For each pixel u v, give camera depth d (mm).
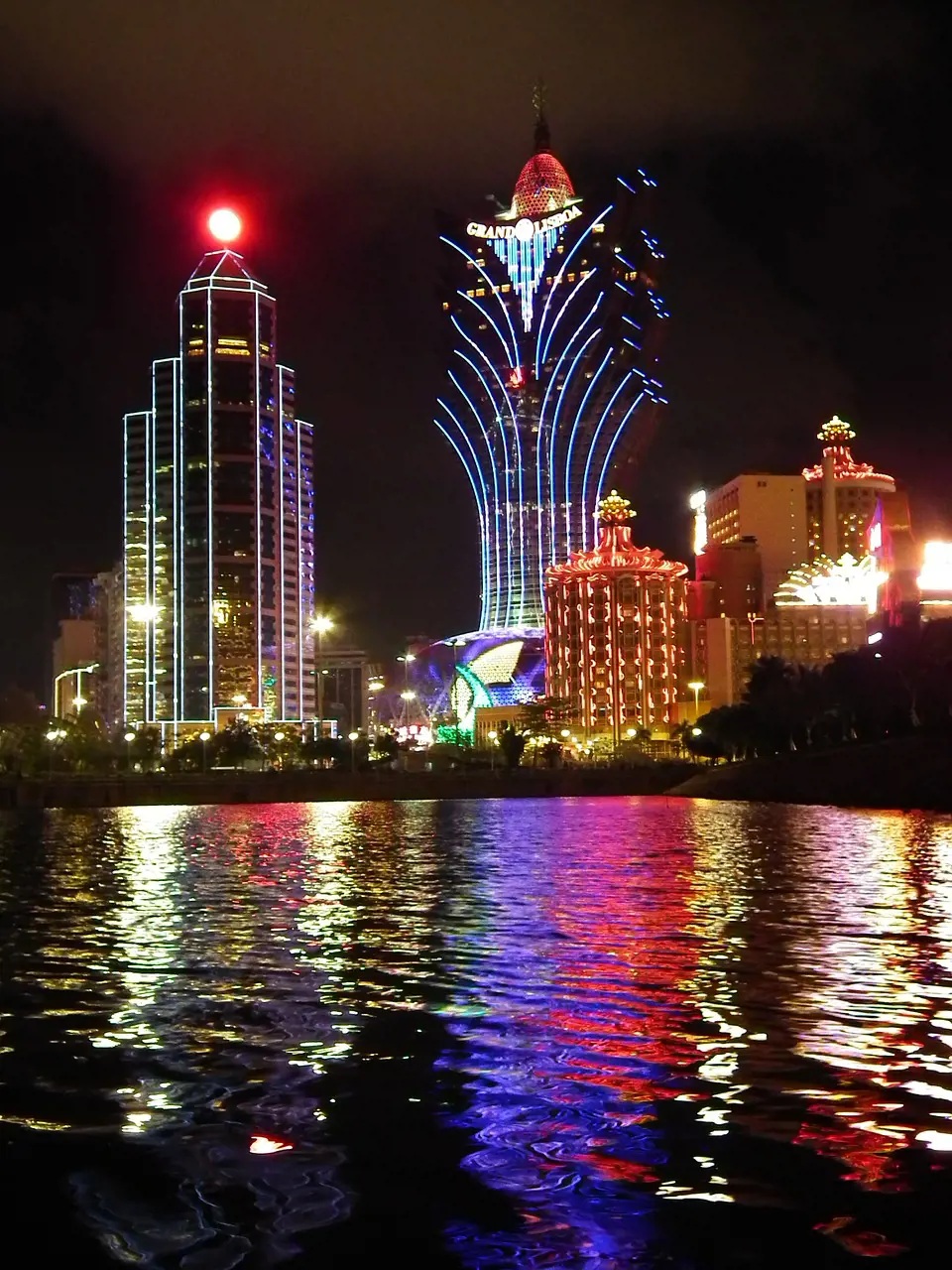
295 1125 16203
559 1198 13648
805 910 37969
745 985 25266
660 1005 23375
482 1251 12359
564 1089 17688
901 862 56312
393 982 26078
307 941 32562
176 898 43969
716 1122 16109
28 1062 19453
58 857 66812
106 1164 14797
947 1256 12133
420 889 46531
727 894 43000
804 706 179750
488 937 32844
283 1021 22328
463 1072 18719
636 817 112625
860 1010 22688
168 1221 13125
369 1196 13789
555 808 145250
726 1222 12945
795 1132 15680
